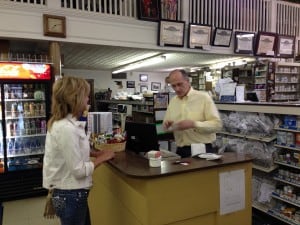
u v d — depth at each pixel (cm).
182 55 636
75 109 161
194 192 188
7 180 398
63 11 430
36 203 388
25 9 404
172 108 278
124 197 204
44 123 429
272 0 637
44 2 426
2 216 345
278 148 312
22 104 423
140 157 218
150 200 173
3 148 402
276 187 318
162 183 176
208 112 252
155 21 503
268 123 319
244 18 607
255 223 308
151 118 582
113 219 226
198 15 548
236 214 209
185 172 181
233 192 206
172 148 409
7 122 418
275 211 309
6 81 389
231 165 203
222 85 414
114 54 631
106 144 233
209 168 191
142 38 498
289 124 294
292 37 655
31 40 423
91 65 921
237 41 589
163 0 511
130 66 955
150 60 753
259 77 715
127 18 481
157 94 518
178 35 520
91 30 453
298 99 748
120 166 192
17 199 402
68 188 162
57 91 160
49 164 164
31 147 433
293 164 290
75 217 165
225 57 668
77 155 155
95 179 264
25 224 322
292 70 729
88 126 277
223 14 579
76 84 160
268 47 628
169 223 180
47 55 467
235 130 366
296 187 301
